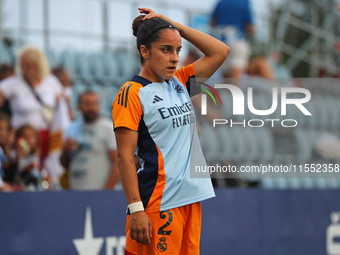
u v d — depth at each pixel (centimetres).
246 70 2488
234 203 1848
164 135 962
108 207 1625
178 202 963
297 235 1970
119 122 941
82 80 2259
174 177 962
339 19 2886
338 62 2830
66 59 2245
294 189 1983
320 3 2850
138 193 938
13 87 1995
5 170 1764
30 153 1838
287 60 2703
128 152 939
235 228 1839
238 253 1838
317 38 2803
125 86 972
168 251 960
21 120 1988
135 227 927
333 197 2067
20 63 2022
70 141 1909
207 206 1792
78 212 1573
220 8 2442
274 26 2683
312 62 2756
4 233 1458
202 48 1048
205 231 1778
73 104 2164
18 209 1483
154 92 966
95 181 1894
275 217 1928
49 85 2066
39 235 1507
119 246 1638
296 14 2783
